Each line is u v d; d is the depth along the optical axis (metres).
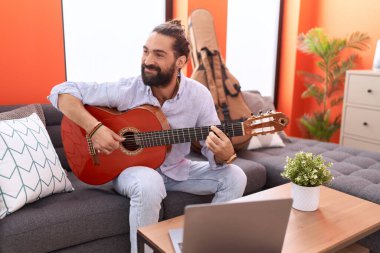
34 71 2.20
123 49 2.70
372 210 1.45
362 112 3.16
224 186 1.76
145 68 1.67
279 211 0.97
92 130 1.62
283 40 3.84
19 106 1.99
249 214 0.95
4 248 1.33
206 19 2.76
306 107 4.00
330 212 1.43
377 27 3.35
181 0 2.88
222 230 0.95
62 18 2.25
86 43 2.50
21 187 1.45
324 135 3.61
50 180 1.59
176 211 1.77
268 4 3.66
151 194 1.53
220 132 1.55
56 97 1.70
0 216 1.39
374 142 3.10
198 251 0.97
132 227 1.54
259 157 2.44
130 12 2.69
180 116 1.81
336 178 2.04
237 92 2.66
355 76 3.17
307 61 3.89
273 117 1.55
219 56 2.70
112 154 1.69
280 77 3.94
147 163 1.71
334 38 3.53
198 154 2.38
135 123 1.69
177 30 1.69
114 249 1.63
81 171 1.74
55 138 2.08
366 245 1.79
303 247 1.17
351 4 3.51
